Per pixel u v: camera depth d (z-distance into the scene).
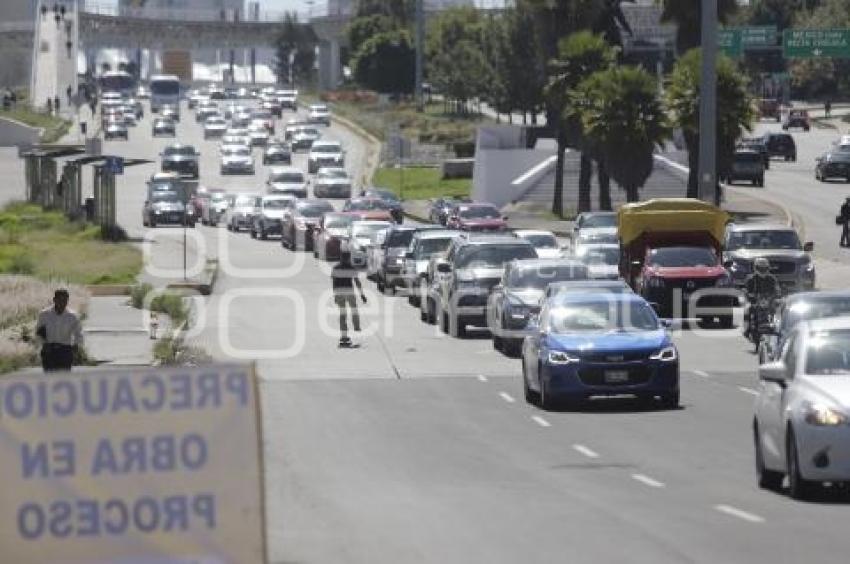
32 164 177.12
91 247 136.62
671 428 52.41
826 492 38.38
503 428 52.97
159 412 23.61
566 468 43.78
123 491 23.56
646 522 34.16
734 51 176.50
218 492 23.62
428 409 58.34
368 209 163.00
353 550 31.14
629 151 164.25
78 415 23.58
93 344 78.44
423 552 30.86
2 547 23.42
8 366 68.06
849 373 38.03
